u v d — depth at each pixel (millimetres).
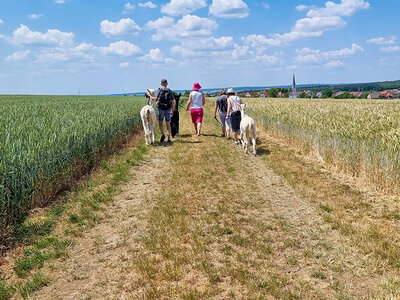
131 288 3217
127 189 6434
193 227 4543
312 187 6352
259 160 8789
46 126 8656
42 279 3371
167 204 5449
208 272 3428
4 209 4355
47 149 6035
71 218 4914
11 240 4203
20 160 5109
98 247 4098
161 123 11188
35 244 4156
